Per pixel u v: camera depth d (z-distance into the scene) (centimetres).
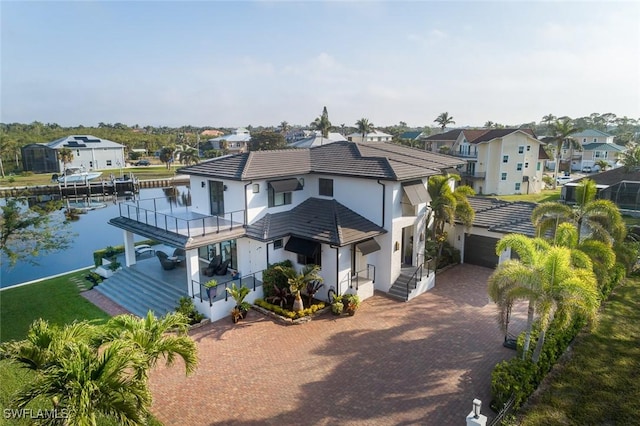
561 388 1586
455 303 2456
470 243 3192
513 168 7106
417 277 2644
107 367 1022
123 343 1073
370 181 2603
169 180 9031
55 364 1046
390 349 1928
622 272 2600
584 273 1571
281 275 2427
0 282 3262
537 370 1573
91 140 10725
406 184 2638
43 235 3066
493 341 1991
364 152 3033
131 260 2880
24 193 7419
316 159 3078
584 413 1442
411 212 2769
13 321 2250
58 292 2661
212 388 1638
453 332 2088
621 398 1521
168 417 1469
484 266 3134
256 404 1540
